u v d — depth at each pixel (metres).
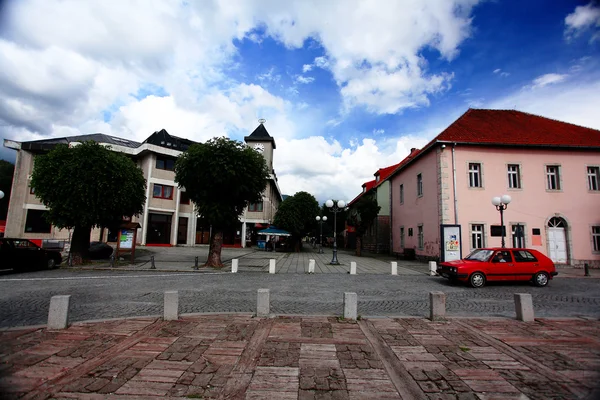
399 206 28.02
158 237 33.00
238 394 3.52
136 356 4.55
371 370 4.17
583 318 6.85
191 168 16.33
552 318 6.80
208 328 5.88
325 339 5.34
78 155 16.03
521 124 21.88
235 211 17.62
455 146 19.48
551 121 22.53
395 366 4.31
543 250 18.83
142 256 22.20
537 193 19.28
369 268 17.94
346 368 4.23
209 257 17.00
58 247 24.34
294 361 4.43
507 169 19.52
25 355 4.55
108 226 18.12
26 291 9.74
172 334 5.53
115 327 5.91
